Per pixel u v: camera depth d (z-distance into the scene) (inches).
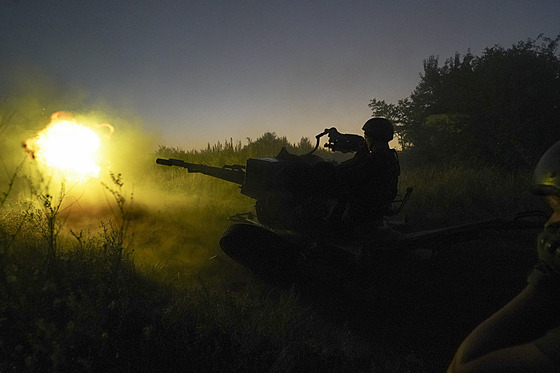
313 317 144.3
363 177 154.8
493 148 390.3
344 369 114.5
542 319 32.6
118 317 122.5
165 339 117.3
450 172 350.3
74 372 99.7
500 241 230.4
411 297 165.2
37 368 100.0
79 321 110.9
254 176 174.1
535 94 397.7
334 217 153.6
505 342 33.0
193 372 107.6
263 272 160.9
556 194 32.9
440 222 264.4
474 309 158.1
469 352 33.9
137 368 105.0
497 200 299.7
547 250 32.5
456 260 204.1
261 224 186.5
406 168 405.4
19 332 109.4
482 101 407.2
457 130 421.4
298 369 113.3
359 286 169.5
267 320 127.3
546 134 396.8
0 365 94.7
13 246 152.7
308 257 157.2
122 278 136.1
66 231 201.3
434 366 123.4
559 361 28.9
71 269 138.1
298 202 167.6
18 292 109.3
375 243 148.6
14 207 214.7
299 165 164.2
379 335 137.8
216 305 133.4
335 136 178.1
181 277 169.9
